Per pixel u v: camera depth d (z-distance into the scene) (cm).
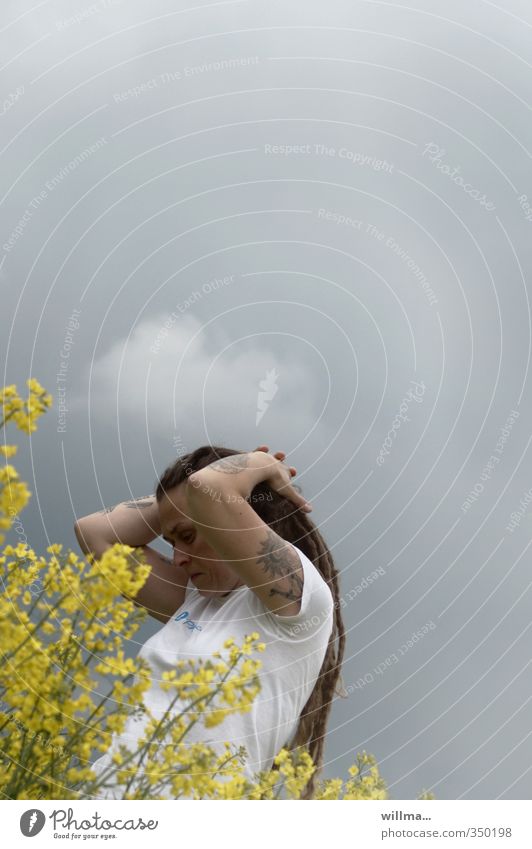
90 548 218
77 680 133
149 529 223
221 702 138
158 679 174
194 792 139
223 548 176
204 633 180
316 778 181
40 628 137
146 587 217
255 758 168
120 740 158
